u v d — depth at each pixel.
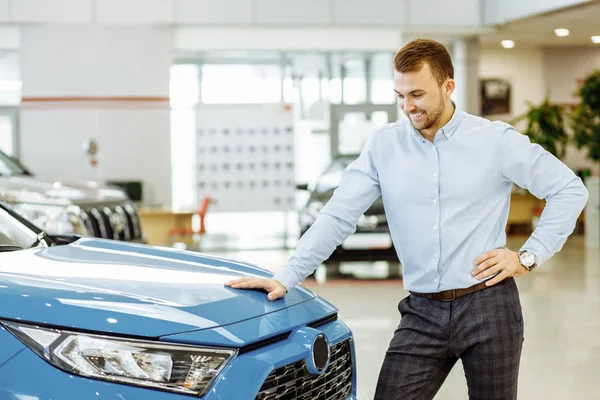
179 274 2.04
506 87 14.79
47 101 10.90
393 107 11.78
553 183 2.06
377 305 6.54
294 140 11.31
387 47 11.71
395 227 2.16
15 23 10.78
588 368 4.45
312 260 2.15
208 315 1.76
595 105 12.56
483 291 2.05
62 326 1.64
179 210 9.40
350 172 2.24
